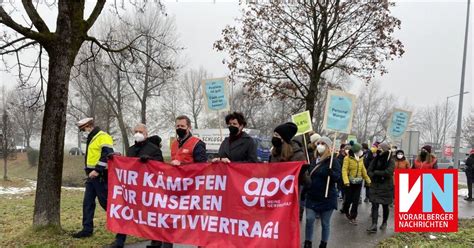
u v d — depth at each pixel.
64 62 7.27
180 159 6.32
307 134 11.60
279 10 16.44
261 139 31.45
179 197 6.07
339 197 15.21
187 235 5.95
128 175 6.49
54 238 7.01
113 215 6.56
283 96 17.86
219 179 5.77
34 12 7.23
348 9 15.99
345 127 7.95
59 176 7.40
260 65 17.41
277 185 5.36
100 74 34.09
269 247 5.34
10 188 19.66
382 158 9.26
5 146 23.94
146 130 6.76
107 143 7.18
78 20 7.52
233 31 17.22
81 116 42.94
